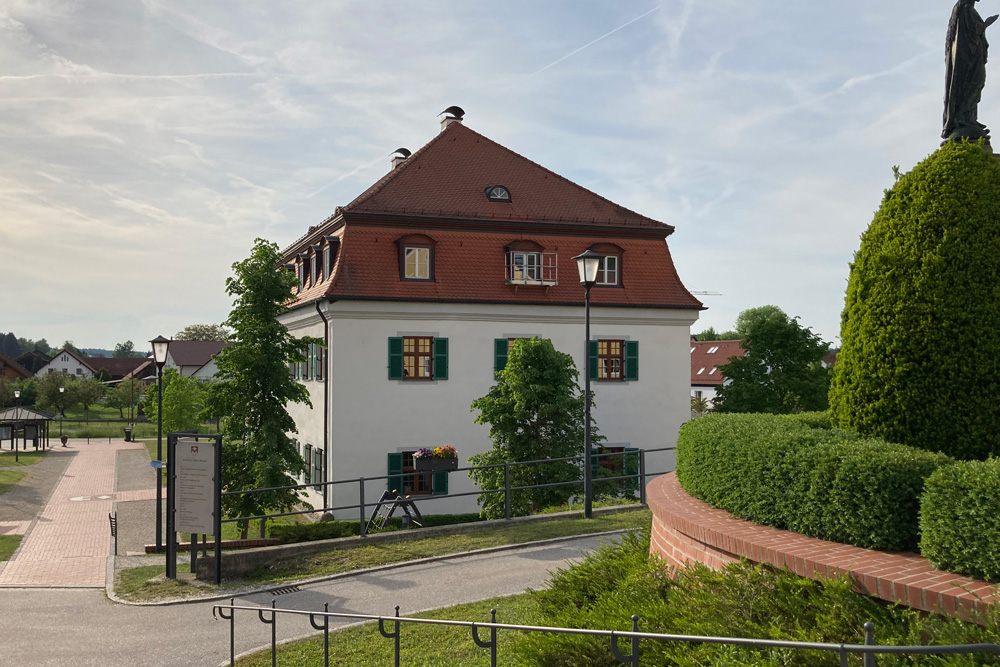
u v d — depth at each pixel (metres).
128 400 82.50
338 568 12.16
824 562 5.08
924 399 6.34
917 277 6.48
